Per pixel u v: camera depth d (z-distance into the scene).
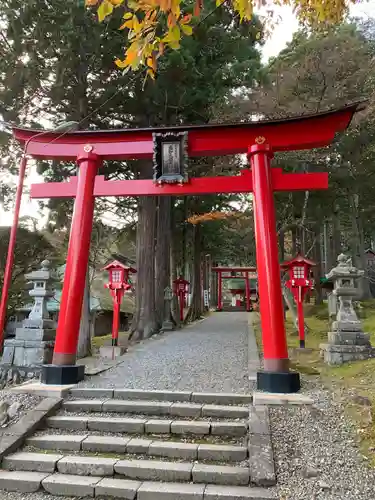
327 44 12.23
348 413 5.10
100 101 12.56
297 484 3.88
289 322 16.34
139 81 12.52
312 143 7.44
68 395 6.16
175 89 13.34
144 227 16.12
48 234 17.34
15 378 8.30
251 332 15.12
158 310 17.33
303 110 13.03
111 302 24.09
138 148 7.88
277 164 13.92
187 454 4.51
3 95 11.58
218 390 6.12
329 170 14.47
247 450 4.46
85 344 12.11
